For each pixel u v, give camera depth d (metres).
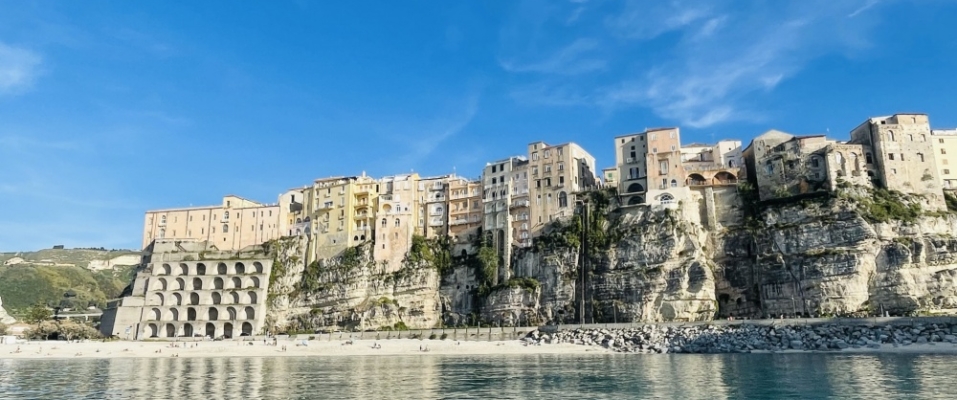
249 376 73.69
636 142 154.75
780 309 125.31
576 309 139.00
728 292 134.00
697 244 135.38
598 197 151.12
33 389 63.53
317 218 178.88
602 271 139.88
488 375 71.88
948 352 85.56
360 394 57.56
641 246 137.12
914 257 120.31
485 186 166.50
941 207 132.62
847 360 79.44
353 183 178.25
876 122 139.62
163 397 56.91
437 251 166.62
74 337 147.25
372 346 121.44
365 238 171.88
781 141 143.88
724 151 155.62
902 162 135.75
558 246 146.25
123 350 120.25
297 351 118.31
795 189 136.25
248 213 185.12
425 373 75.19
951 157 142.75
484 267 153.75
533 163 160.88
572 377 68.38
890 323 97.81
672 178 145.25
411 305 158.00
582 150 166.25
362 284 162.38
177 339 144.62
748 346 99.94
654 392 56.28
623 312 133.25
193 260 169.88
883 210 127.25
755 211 138.25
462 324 153.25
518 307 143.75
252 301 164.50
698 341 104.25
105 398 56.84
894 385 56.69
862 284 119.94
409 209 171.25
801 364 76.44
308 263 174.50
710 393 55.16
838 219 125.62
